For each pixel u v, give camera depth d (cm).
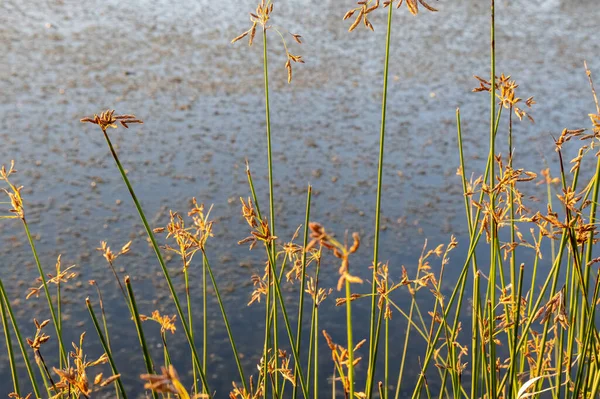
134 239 351
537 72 653
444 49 717
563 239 124
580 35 791
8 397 246
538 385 143
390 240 359
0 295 130
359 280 74
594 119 120
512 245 140
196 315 299
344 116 524
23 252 335
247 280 323
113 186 402
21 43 658
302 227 366
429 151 469
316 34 743
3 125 475
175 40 697
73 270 324
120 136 468
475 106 559
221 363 272
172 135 474
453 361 153
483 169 445
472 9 884
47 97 532
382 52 697
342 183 417
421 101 566
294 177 421
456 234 365
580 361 132
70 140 458
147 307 302
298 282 322
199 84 578
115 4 821
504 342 259
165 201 388
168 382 71
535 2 935
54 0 822
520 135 502
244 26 761
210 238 354
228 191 401
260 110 527
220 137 474
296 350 141
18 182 399
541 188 415
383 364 271
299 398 252
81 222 363
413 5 115
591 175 439
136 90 557
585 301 124
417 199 402
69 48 654
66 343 277
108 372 264
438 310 298
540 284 303
